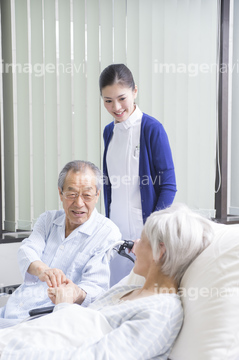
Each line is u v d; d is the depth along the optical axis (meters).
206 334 1.17
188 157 3.15
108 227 1.91
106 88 2.21
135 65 2.94
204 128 3.18
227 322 1.17
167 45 3.02
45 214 2.03
